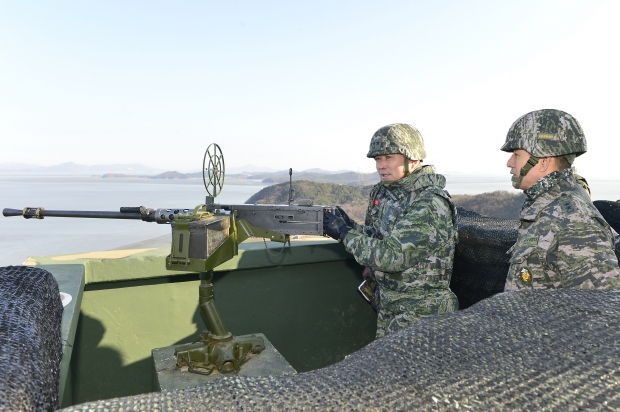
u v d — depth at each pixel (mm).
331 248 3615
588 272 1535
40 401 845
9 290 1324
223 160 2543
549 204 1742
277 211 2539
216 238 2174
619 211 2658
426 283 2543
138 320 3131
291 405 702
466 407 678
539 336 813
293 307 3629
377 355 849
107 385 3086
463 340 841
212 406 699
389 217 2695
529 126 1833
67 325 1691
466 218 3479
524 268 1707
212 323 2402
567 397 665
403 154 2559
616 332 787
